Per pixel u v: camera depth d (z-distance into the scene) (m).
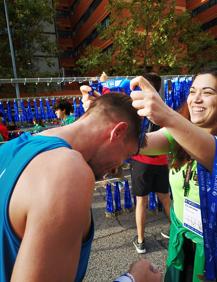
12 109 5.60
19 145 0.88
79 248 0.72
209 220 1.29
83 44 42.00
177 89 3.77
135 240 3.10
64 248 0.68
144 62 18.73
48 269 0.65
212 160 1.12
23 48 22.58
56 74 23.09
